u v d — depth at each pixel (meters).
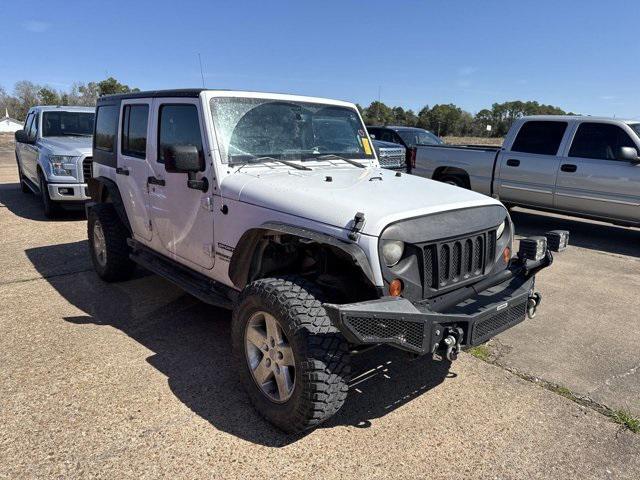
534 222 9.73
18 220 8.88
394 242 2.77
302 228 2.97
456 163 9.65
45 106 10.42
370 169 4.23
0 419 3.02
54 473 2.58
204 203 3.72
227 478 2.58
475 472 2.67
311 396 2.68
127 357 3.82
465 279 3.10
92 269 6.00
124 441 2.84
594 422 3.13
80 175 8.53
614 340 4.34
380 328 2.53
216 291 3.85
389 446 2.86
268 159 3.85
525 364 3.87
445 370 3.75
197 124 3.76
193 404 3.22
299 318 2.72
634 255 7.30
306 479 2.58
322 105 4.39
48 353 3.85
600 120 7.94
